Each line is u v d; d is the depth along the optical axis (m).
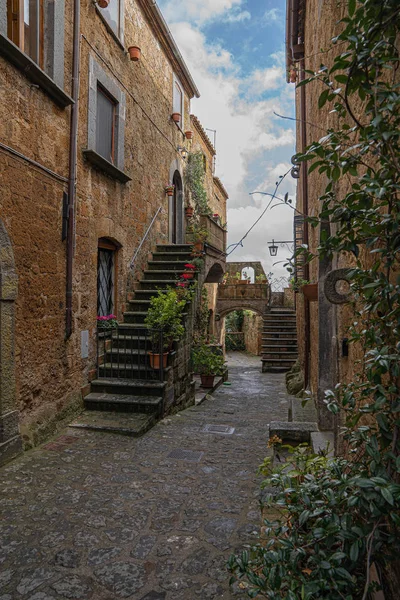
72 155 5.21
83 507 3.15
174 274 8.35
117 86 7.05
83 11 5.79
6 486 3.46
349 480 1.37
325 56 4.06
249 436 5.20
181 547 2.63
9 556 2.51
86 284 5.83
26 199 4.35
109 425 5.06
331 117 3.67
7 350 4.02
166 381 6.11
